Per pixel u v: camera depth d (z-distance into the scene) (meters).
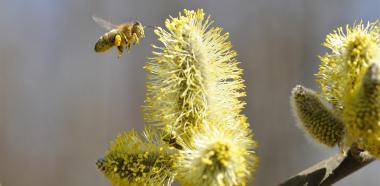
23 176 0.58
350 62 0.19
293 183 0.20
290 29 0.57
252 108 0.55
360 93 0.18
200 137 0.19
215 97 0.20
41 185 0.59
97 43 0.27
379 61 0.19
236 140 0.19
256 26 0.58
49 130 0.61
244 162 0.18
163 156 0.20
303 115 0.20
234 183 0.18
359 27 0.20
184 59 0.21
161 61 0.21
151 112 0.21
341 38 0.19
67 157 0.60
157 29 0.21
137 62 0.63
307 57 0.56
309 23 0.57
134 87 0.63
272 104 0.55
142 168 0.20
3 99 0.62
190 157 0.19
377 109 0.18
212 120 0.20
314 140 0.20
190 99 0.20
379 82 0.17
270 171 0.52
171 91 0.20
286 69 0.56
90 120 0.62
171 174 0.20
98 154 0.60
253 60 0.57
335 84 0.19
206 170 0.18
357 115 0.18
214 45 0.21
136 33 0.27
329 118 0.19
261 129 0.54
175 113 0.20
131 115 0.62
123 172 0.20
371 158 0.20
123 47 0.27
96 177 0.59
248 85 0.56
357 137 0.18
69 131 0.61
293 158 0.53
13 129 0.60
